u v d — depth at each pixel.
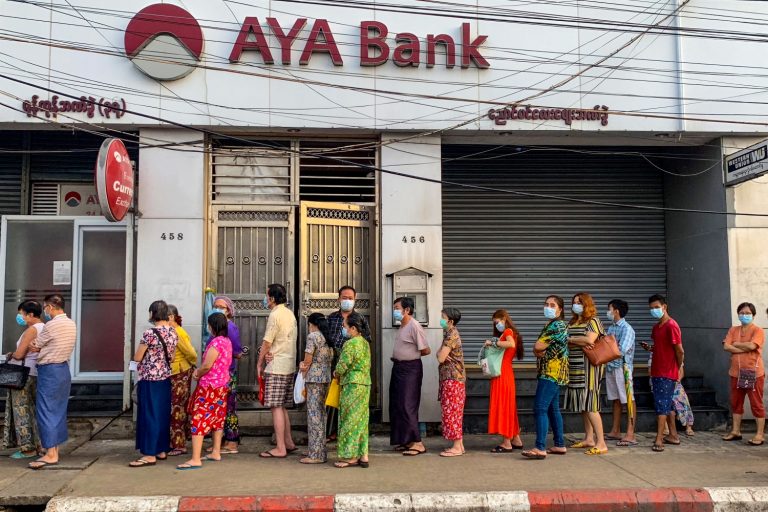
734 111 9.22
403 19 9.08
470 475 6.69
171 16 8.68
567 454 7.66
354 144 9.21
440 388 7.76
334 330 8.13
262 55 8.78
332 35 8.88
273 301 7.67
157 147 8.52
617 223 10.85
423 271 8.83
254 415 8.68
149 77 8.68
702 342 9.85
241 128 8.81
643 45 9.23
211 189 9.04
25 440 7.25
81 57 8.62
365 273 9.26
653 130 9.14
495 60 9.09
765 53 9.33
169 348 7.15
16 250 9.10
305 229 9.06
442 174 10.62
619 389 8.24
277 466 7.02
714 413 9.12
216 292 8.95
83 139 9.98
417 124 8.95
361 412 7.01
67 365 7.09
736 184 9.24
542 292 10.65
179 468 6.84
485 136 9.30
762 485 6.37
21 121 8.47
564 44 9.16
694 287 10.08
